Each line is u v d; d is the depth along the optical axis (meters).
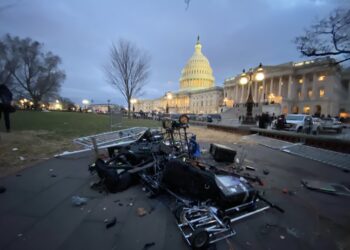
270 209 3.05
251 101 14.48
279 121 15.28
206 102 81.62
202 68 97.81
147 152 4.38
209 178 2.88
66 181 3.84
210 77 99.44
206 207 2.64
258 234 2.42
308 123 15.17
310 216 2.90
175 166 3.14
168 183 3.22
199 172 2.93
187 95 91.44
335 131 17.62
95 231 2.35
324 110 42.25
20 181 3.78
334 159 6.36
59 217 2.62
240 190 2.93
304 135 8.95
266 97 56.56
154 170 3.81
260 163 5.92
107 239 2.22
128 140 7.91
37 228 2.37
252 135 11.70
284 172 5.10
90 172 4.20
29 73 46.03
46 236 2.23
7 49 42.19
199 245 2.07
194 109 88.25
